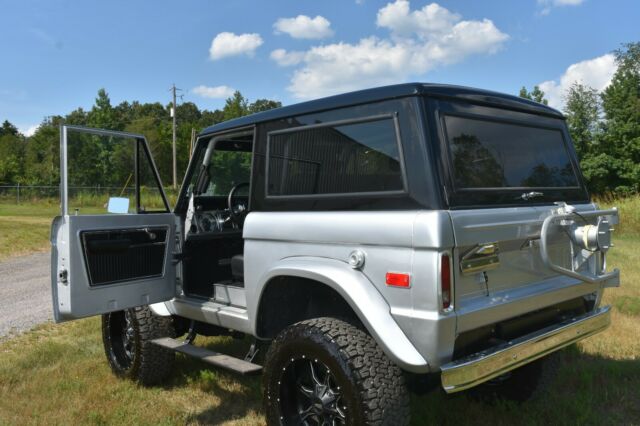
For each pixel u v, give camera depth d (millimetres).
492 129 3166
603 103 32281
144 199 4234
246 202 4992
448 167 2777
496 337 2990
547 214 3199
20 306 8039
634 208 16844
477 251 2697
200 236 4449
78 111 63094
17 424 3850
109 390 4434
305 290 3445
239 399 4285
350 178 3057
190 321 4406
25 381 4691
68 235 3572
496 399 4020
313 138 3297
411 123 2814
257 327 3494
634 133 30016
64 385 4555
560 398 4027
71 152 3689
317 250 3090
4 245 15391
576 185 3730
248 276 3520
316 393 2947
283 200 3396
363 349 2770
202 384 4484
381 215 2797
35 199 32406
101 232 3746
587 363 4699
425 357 2596
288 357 3018
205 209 4707
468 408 3947
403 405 2721
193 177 4457
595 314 3469
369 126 3004
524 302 2990
